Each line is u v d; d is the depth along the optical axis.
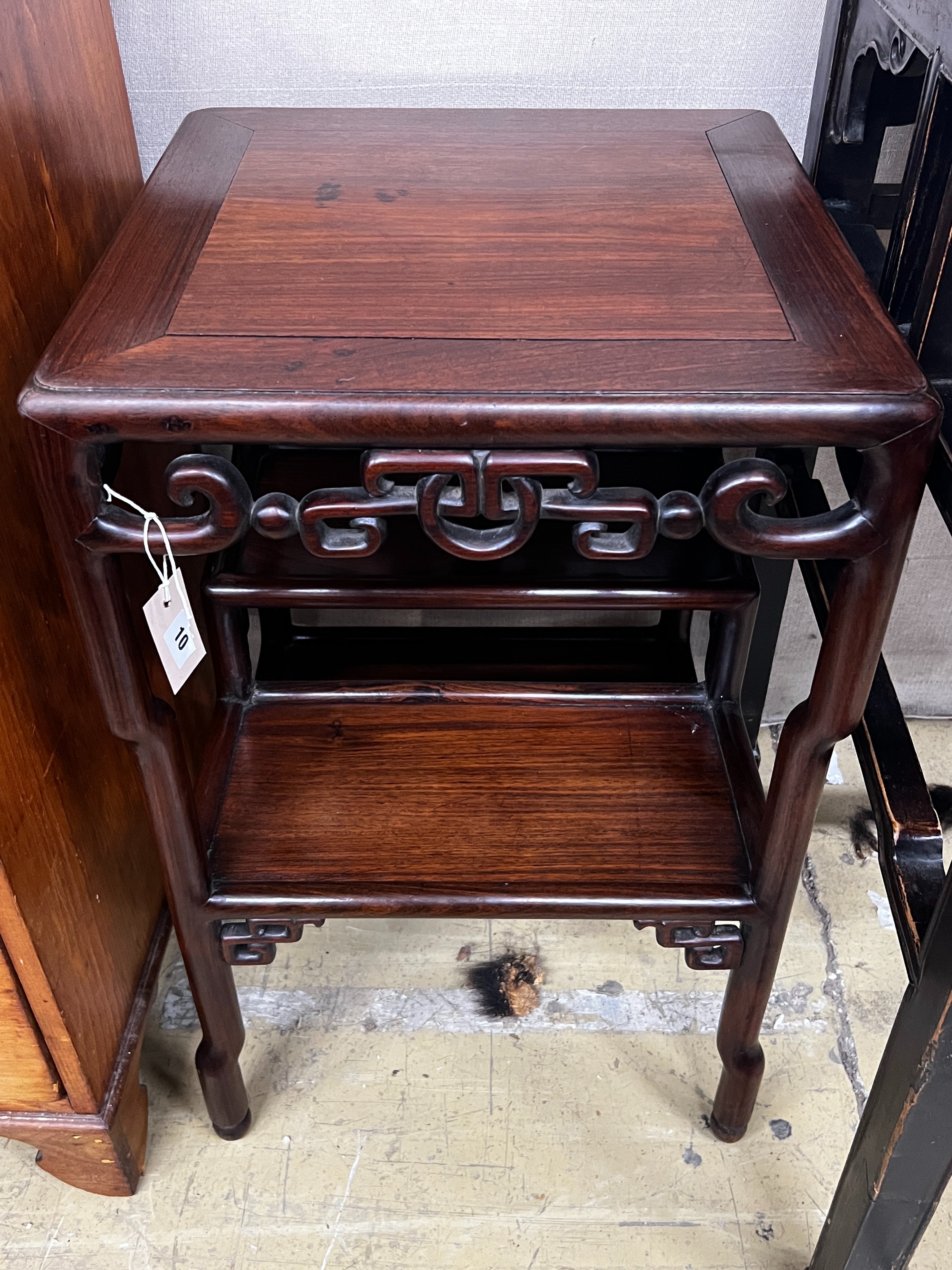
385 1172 1.12
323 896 0.90
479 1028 1.25
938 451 0.73
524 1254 1.06
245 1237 1.07
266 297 0.74
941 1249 1.07
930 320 0.75
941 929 0.72
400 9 1.06
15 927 0.87
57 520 0.69
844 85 0.98
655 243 0.81
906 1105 0.79
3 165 0.81
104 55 1.00
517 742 1.03
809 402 0.64
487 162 0.94
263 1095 1.19
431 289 0.75
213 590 0.92
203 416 0.65
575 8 1.05
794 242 0.81
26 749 0.86
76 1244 1.07
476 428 0.64
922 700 1.62
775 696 1.61
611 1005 1.27
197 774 1.26
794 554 0.69
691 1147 1.14
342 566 0.97
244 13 1.06
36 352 0.87
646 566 0.97
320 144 0.98
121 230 0.83
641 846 0.94
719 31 1.07
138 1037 1.10
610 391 0.64
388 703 1.07
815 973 1.30
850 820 1.47
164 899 1.24
